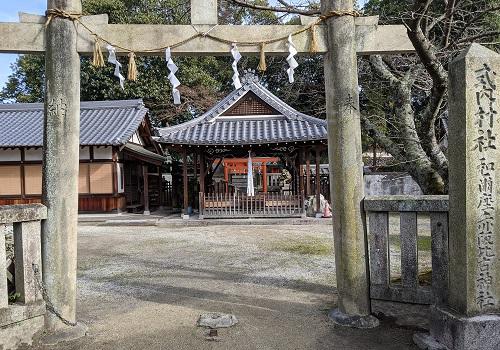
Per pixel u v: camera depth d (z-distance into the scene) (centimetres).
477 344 312
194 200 1819
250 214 1466
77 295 545
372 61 611
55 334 379
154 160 1808
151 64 2147
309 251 851
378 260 422
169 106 2216
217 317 430
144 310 473
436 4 643
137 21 1802
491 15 573
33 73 2348
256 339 383
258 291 548
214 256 817
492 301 325
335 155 409
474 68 319
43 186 386
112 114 1884
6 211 347
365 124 637
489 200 324
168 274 662
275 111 1619
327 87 417
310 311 459
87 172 1658
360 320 405
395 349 357
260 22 1366
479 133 321
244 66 1977
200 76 2188
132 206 1817
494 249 325
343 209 407
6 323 348
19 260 367
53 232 381
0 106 1928
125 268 716
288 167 1631
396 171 1658
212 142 1422
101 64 398
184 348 365
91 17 401
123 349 363
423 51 400
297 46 416
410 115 561
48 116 383
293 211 1466
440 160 491
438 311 349
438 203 381
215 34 414
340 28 405
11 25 384
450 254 344
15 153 1670
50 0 388
